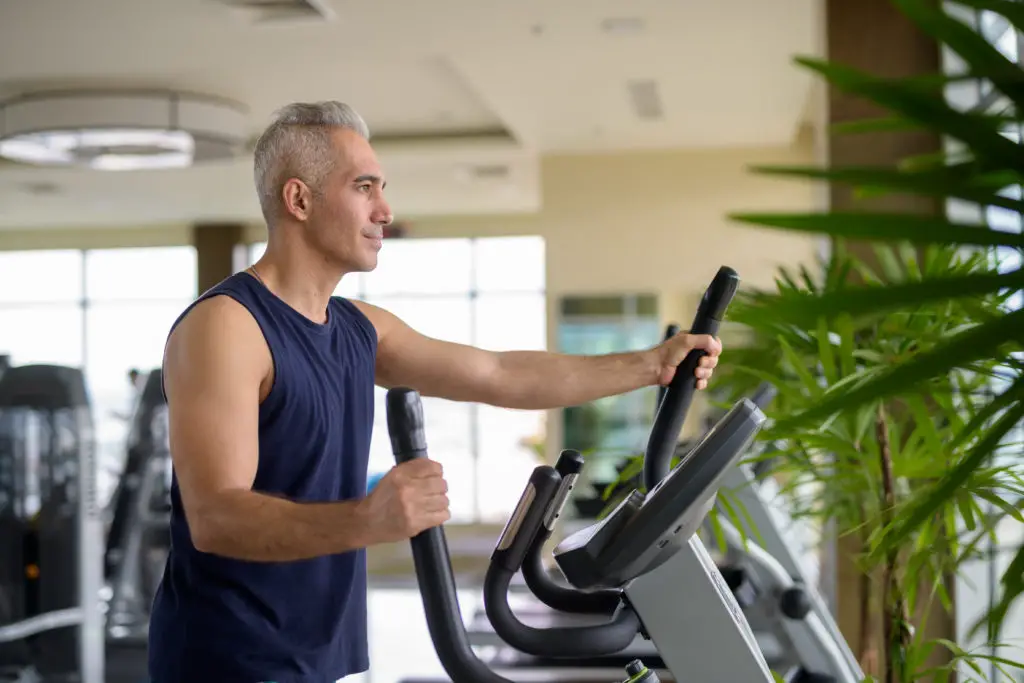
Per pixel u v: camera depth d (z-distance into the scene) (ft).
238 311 5.49
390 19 19.24
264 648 5.57
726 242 30.42
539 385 6.49
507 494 44.83
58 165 29.66
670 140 29.73
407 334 6.65
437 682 14.67
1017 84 2.21
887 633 6.76
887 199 15.01
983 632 11.48
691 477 3.64
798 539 13.24
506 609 3.92
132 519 24.31
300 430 5.69
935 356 2.14
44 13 19.22
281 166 5.82
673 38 20.43
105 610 24.07
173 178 35.04
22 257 47.14
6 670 17.89
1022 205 2.24
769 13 19.06
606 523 3.79
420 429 3.80
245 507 4.63
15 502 17.88
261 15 19.38
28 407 17.69
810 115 28.25
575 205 30.94
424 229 44.98
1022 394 2.45
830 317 2.07
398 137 31.17
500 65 22.24
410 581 32.55
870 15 15.99
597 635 4.09
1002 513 5.50
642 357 6.32
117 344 46.83
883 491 7.48
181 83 25.07
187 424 5.21
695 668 4.32
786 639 7.43
